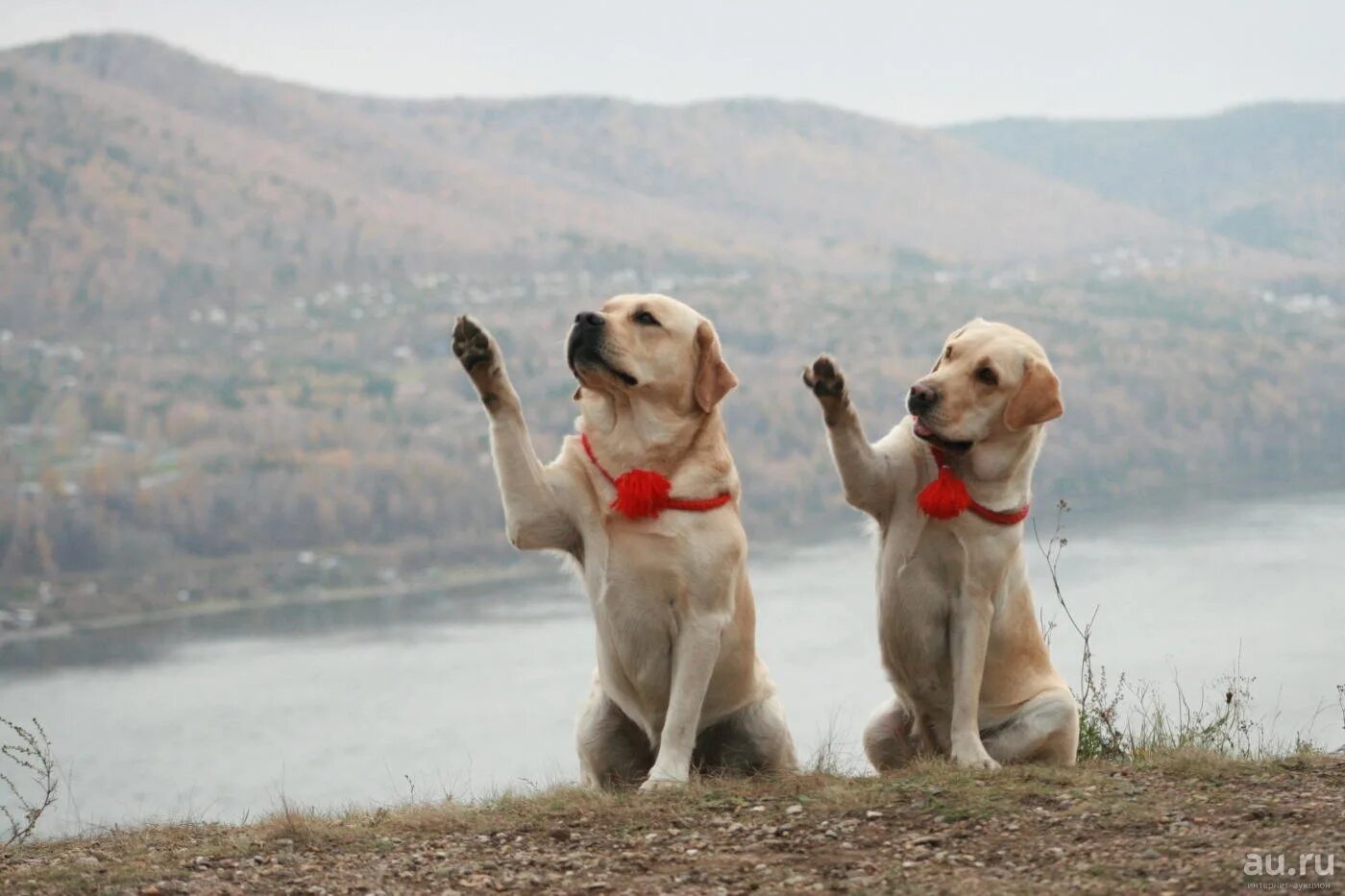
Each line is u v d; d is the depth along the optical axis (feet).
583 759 26.11
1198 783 20.54
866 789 20.93
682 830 19.88
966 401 23.57
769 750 25.46
